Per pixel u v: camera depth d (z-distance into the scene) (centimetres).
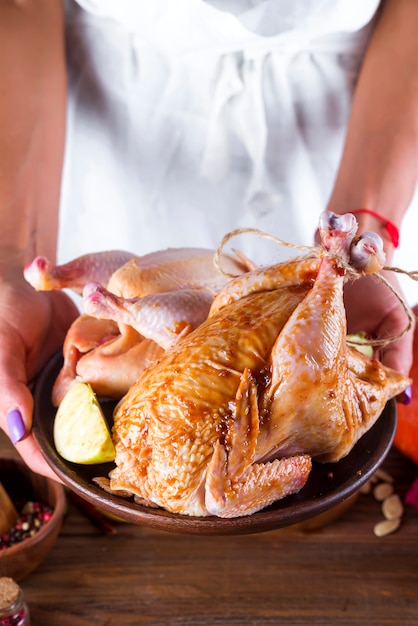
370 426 71
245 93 94
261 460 66
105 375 73
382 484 90
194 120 96
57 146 94
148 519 65
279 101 96
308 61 94
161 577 82
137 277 74
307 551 84
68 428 71
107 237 106
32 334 80
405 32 94
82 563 83
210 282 76
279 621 79
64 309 86
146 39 92
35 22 93
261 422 65
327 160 101
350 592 81
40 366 84
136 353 74
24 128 91
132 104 97
